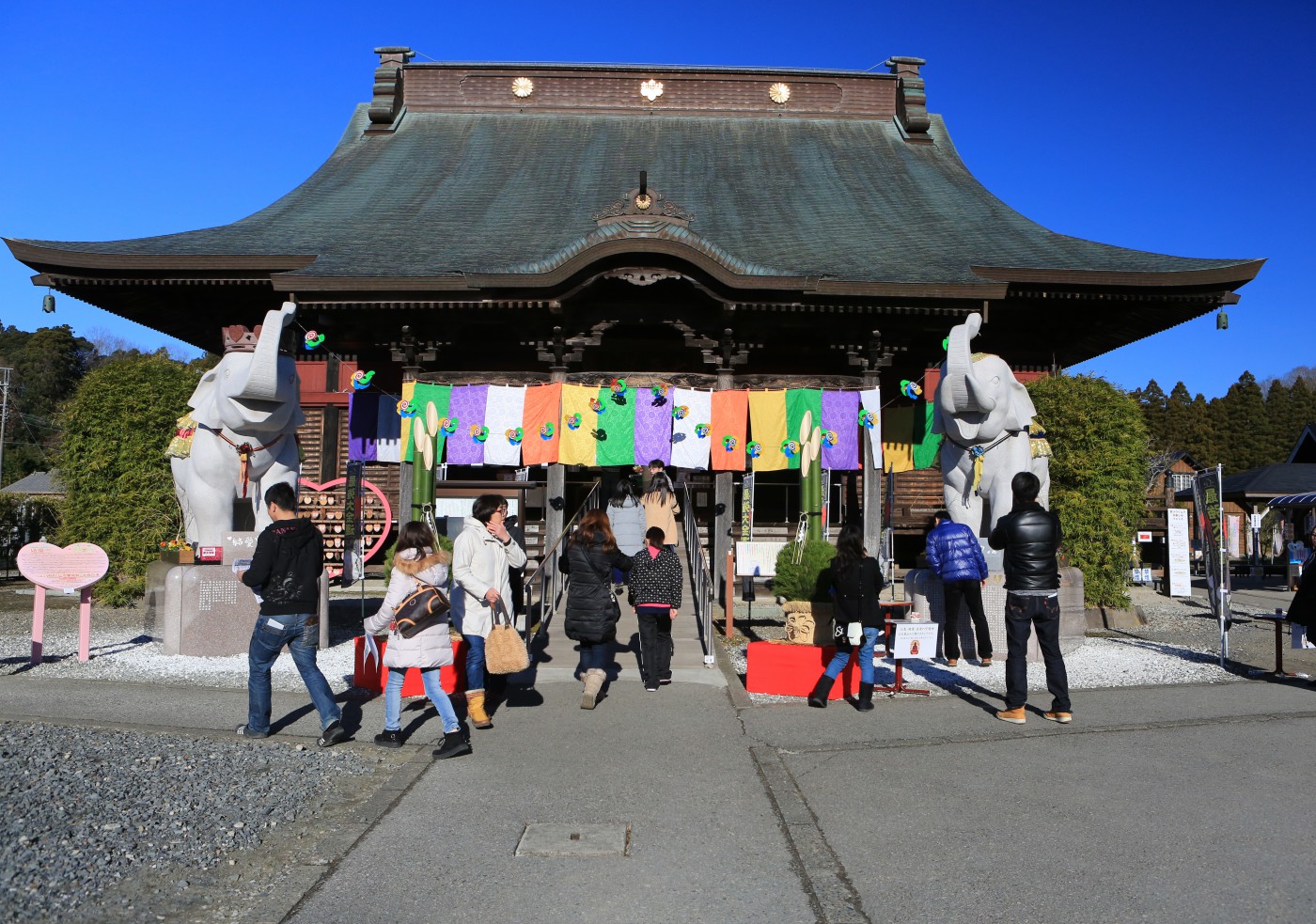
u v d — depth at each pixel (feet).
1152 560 85.35
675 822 18.92
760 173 78.33
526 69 88.43
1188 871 16.37
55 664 36.86
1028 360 66.95
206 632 38.88
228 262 58.44
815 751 24.52
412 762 23.18
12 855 15.83
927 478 68.03
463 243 63.21
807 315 57.98
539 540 65.10
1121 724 27.61
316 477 67.67
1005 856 17.10
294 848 17.44
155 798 19.42
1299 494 113.09
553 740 25.68
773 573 47.09
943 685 33.94
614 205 55.52
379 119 85.40
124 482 57.93
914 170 80.33
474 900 15.16
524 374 57.98
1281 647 35.91
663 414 56.80
